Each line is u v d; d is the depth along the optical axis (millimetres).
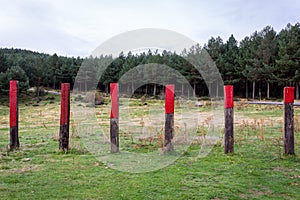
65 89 6402
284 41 28469
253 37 33781
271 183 4129
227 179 4336
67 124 6461
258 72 28609
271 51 29703
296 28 29234
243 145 6871
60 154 6141
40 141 7926
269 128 9531
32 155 6059
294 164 5137
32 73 38562
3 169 4930
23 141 7926
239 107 17203
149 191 3822
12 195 3656
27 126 12281
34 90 39438
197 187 3980
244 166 5062
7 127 12500
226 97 6023
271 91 34031
